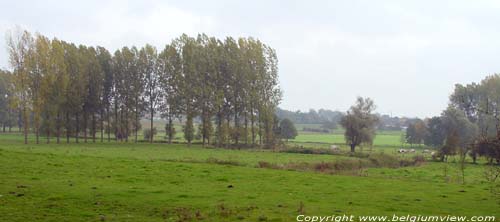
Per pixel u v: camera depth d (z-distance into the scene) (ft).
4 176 95.55
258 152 264.31
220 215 64.39
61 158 133.18
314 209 69.97
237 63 331.36
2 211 64.49
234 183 100.99
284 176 116.57
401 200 82.17
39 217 62.03
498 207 76.64
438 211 72.18
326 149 272.72
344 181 110.93
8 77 327.47
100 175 104.58
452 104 328.29
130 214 65.21
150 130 358.43
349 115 310.65
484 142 72.43
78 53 334.03
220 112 334.65
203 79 331.36
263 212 66.80
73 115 336.08
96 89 343.67
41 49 299.17
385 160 209.46
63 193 77.97
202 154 233.76
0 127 455.63
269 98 336.29
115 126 357.20
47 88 301.63
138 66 352.08
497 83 334.65
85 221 60.80
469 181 138.41
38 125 301.02
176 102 333.83
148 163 134.31
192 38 340.39
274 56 340.39
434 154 238.27
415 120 372.58
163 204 71.77
